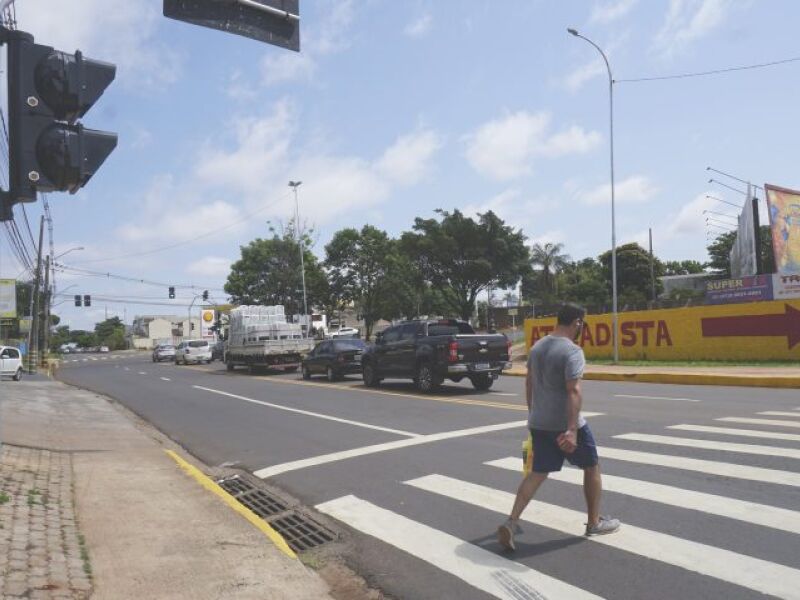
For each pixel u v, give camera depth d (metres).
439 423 11.48
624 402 13.18
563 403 5.05
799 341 20.64
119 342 131.12
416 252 65.75
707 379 17.36
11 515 5.84
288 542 5.96
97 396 21.98
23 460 8.52
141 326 148.25
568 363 4.97
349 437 10.64
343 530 6.07
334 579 5.02
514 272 66.19
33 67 4.74
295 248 65.56
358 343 24.05
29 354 41.19
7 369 30.73
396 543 5.59
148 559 5.09
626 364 23.80
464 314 67.88
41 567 4.68
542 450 5.12
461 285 67.06
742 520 5.45
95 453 9.90
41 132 4.75
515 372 23.59
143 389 23.84
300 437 11.03
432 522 6.03
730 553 4.78
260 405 16.14
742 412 11.24
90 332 151.25
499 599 4.34
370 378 19.88
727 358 22.38
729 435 8.98
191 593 4.45
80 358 77.88
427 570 4.95
